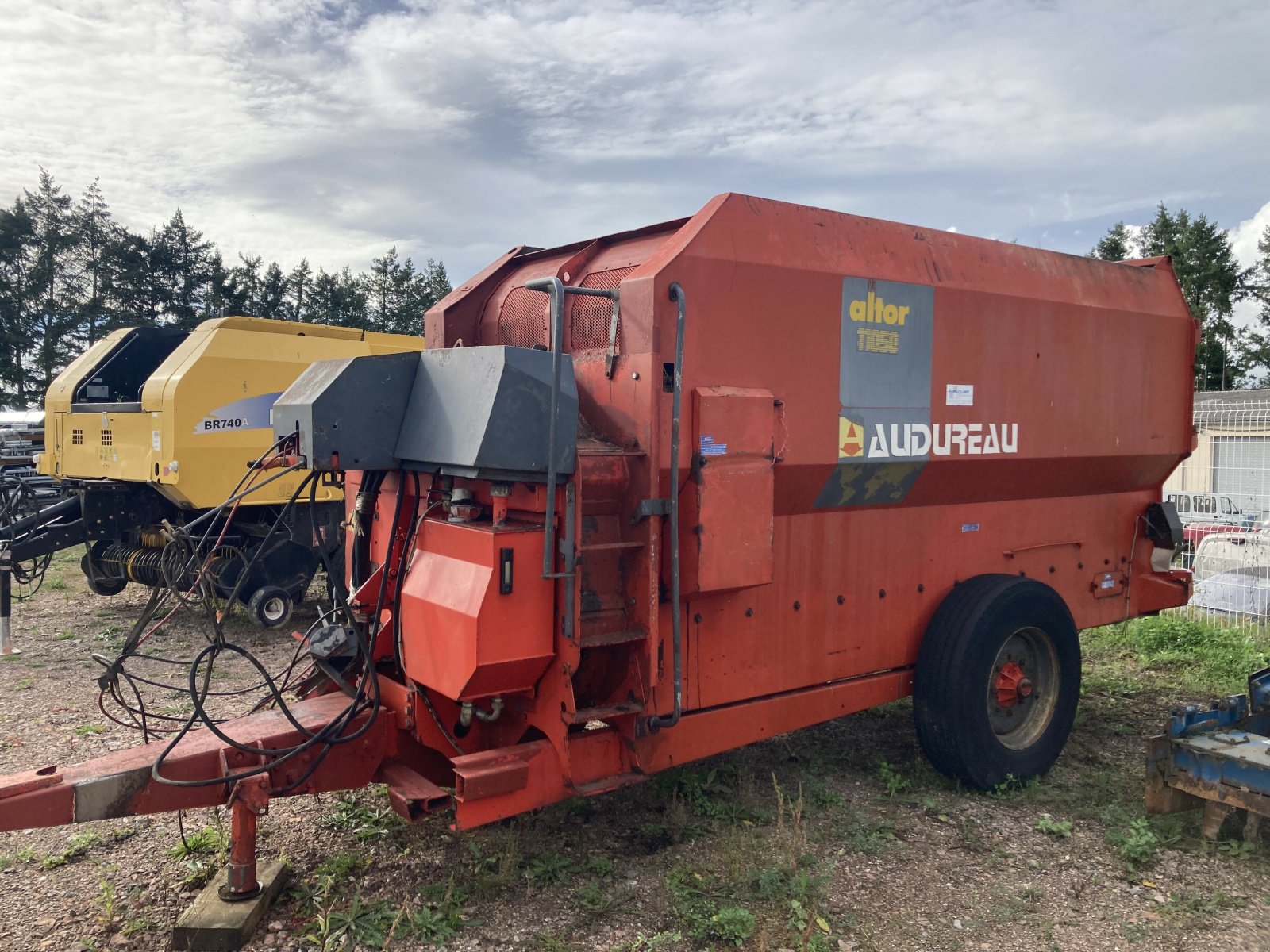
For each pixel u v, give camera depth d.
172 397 8.53
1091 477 5.80
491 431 3.37
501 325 4.91
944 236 5.00
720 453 3.88
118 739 5.68
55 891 3.84
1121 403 5.84
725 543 3.90
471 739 4.03
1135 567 6.30
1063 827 4.42
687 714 4.07
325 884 3.75
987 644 4.82
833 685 4.66
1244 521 11.85
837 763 5.34
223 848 4.15
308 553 9.30
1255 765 4.11
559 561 3.60
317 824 4.40
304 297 50.34
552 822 4.43
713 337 3.93
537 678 3.71
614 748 3.89
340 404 3.71
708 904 3.69
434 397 3.74
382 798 4.66
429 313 5.14
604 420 3.93
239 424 9.00
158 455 8.70
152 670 7.49
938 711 4.81
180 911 3.68
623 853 4.15
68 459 10.01
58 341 41.62
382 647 4.20
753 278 4.06
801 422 4.26
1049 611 5.15
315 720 3.84
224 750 3.54
